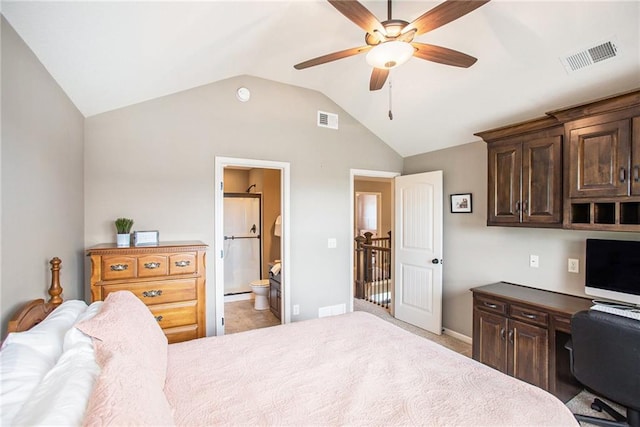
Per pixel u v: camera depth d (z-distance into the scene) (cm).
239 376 141
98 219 262
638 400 163
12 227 134
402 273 411
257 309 459
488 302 267
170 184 290
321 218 371
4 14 126
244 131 324
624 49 191
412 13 215
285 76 328
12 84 134
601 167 202
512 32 207
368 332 197
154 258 234
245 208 553
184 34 194
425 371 146
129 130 274
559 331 222
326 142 374
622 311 202
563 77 225
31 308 139
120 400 79
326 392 129
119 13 152
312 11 208
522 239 292
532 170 249
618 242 218
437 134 354
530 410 116
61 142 200
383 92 322
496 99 270
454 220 359
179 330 242
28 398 84
